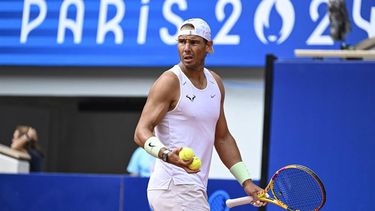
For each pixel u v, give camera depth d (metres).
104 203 25.92
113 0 31.61
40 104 37.91
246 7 30.27
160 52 31.08
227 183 24.95
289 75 22.36
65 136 38.41
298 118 22.23
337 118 22.03
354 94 21.98
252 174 30.86
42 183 26.41
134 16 31.39
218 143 17.00
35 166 31.00
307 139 22.12
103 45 31.61
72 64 31.83
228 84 31.16
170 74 15.66
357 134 21.92
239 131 31.02
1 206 26.67
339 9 24.64
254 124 30.89
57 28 32.06
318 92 22.17
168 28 31.05
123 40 31.45
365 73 21.94
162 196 15.69
